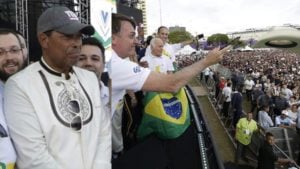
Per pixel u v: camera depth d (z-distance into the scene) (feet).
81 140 7.42
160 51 16.47
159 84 9.73
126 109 11.75
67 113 7.36
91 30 7.64
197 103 15.97
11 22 32.32
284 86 70.95
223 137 56.90
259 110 57.47
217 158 11.20
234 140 52.37
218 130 60.44
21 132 7.07
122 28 10.46
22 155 7.09
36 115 7.17
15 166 7.25
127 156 10.66
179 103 11.31
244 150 46.96
